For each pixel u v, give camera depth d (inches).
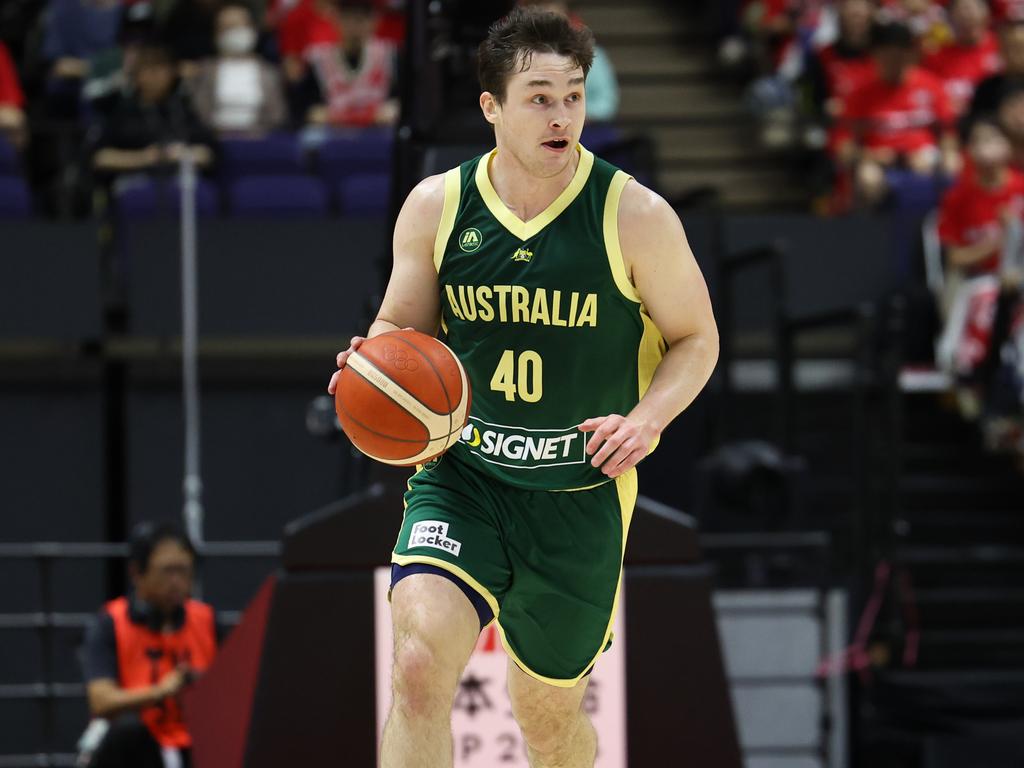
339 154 987.9
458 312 344.5
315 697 455.5
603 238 333.4
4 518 887.7
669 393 333.7
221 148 975.6
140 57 973.2
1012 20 1036.5
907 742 748.0
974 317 918.4
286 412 916.0
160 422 904.3
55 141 1033.5
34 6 1205.1
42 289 887.7
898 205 1014.4
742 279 954.7
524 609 352.2
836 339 957.8
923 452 938.1
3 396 890.7
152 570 637.3
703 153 1205.1
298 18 1123.9
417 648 323.0
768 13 1291.8
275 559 890.7
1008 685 807.1
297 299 908.6
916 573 876.6
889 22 1059.9
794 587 741.9
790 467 732.0
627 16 1370.6
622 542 359.6
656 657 474.0
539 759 376.8
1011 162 959.0
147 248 898.1
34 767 706.8
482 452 348.5
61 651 846.5
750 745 706.2
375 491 465.4
